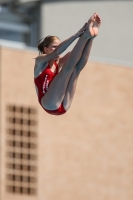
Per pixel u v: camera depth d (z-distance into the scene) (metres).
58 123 57.34
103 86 59.44
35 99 56.44
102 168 58.88
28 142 56.16
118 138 59.62
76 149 58.00
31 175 56.16
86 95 58.78
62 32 62.69
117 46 65.38
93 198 58.34
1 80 55.34
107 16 65.19
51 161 56.84
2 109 55.34
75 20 63.31
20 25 61.56
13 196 55.50
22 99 56.03
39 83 23.61
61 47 22.56
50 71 23.61
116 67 60.12
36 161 56.38
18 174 55.72
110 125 59.53
